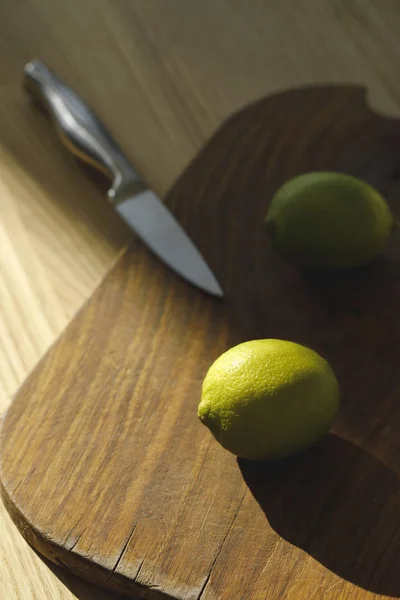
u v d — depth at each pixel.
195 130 0.98
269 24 1.04
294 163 0.90
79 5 1.06
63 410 0.78
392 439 0.77
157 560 0.73
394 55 1.02
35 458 0.76
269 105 0.93
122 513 0.74
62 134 0.93
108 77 1.01
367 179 0.90
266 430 0.72
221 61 1.02
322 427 0.73
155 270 0.84
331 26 1.04
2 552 0.76
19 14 1.05
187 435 0.77
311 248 0.81
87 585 0.75
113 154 0.91
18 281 0.89
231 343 0.81
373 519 0.74
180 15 1.05
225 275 0.84
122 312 0.82
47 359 0.80
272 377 0.72
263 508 0.74
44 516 0.74
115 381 0.79
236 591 0.72
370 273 0.84
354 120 0.92
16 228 0.92
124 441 0.77
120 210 0.88
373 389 0.79
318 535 0.73
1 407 0.83
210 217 0.88
